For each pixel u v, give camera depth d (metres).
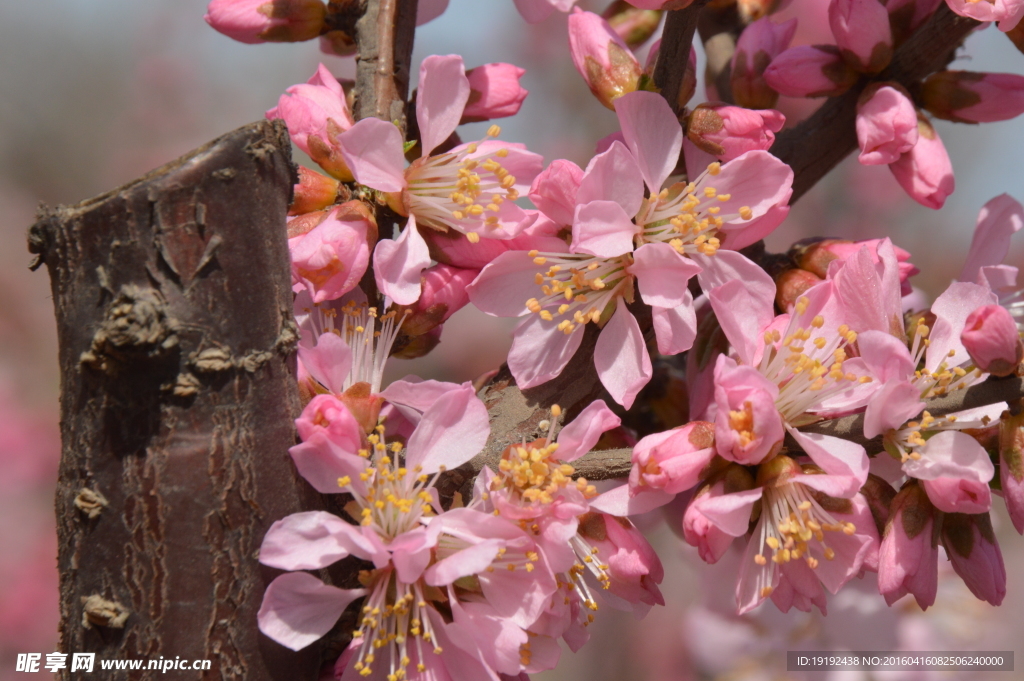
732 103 0.41
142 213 0.34
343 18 0.39
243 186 0.34
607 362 0.36
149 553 0.34
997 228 0.38
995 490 0.36
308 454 0.35
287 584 0.34
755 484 0.35
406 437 0.37
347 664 0.35
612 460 0.36
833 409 0.36
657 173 0.36
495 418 0.37
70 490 0.34
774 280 0.38
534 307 0.36
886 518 0.36
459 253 0.37
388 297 0.37
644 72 0.37
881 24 0.38
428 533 0.35
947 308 0.36
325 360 0.36
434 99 0.37
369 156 0.36
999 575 0.36
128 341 0.34
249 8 0.39
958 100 0.38
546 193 0.36
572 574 0.36
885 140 0.38
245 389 0.34
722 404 0.35
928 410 0.35
